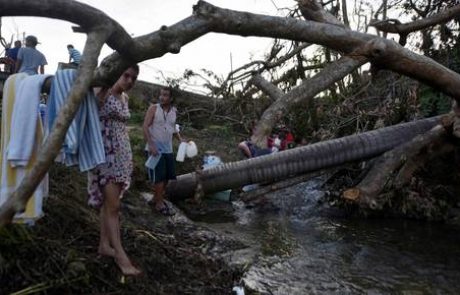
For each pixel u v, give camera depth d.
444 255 5.63
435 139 3.35
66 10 2.32
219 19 2.69
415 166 3.39
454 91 3.11
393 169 3.26
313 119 9.56
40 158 2.22
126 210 5.61
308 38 2.85
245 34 2.80
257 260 5.15
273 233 6.43
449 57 7.73
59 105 2.92
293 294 4.31
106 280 3.34
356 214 7.58
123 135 3.52
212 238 5.58
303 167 6.47
